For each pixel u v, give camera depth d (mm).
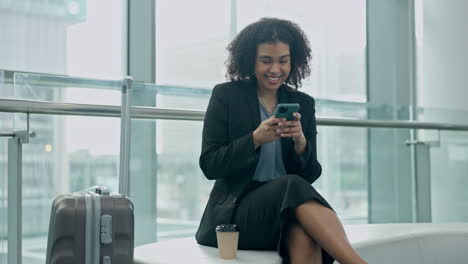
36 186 2291
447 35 4055
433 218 3213
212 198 1852
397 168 3236
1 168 2121
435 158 3207
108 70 3002
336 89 3727
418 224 2434
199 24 3246
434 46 4035
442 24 4055
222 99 1858
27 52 2824
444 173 3230
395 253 2107
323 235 1552
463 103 4035
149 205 2625
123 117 2236
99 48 2984
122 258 1583
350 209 3297
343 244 1536
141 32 3076
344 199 3273
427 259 2205
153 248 1827
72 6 2930
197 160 2752
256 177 1828
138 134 2539
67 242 1554
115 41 3020
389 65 3928
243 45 1868
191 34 3219
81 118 2406
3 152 2123
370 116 3018
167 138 2641
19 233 2031
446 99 4055
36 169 2287
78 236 1553
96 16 2980
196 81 3238
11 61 2791
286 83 1984
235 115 1839
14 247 2033
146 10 3088
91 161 2441
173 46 3168
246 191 1798
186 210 2754
